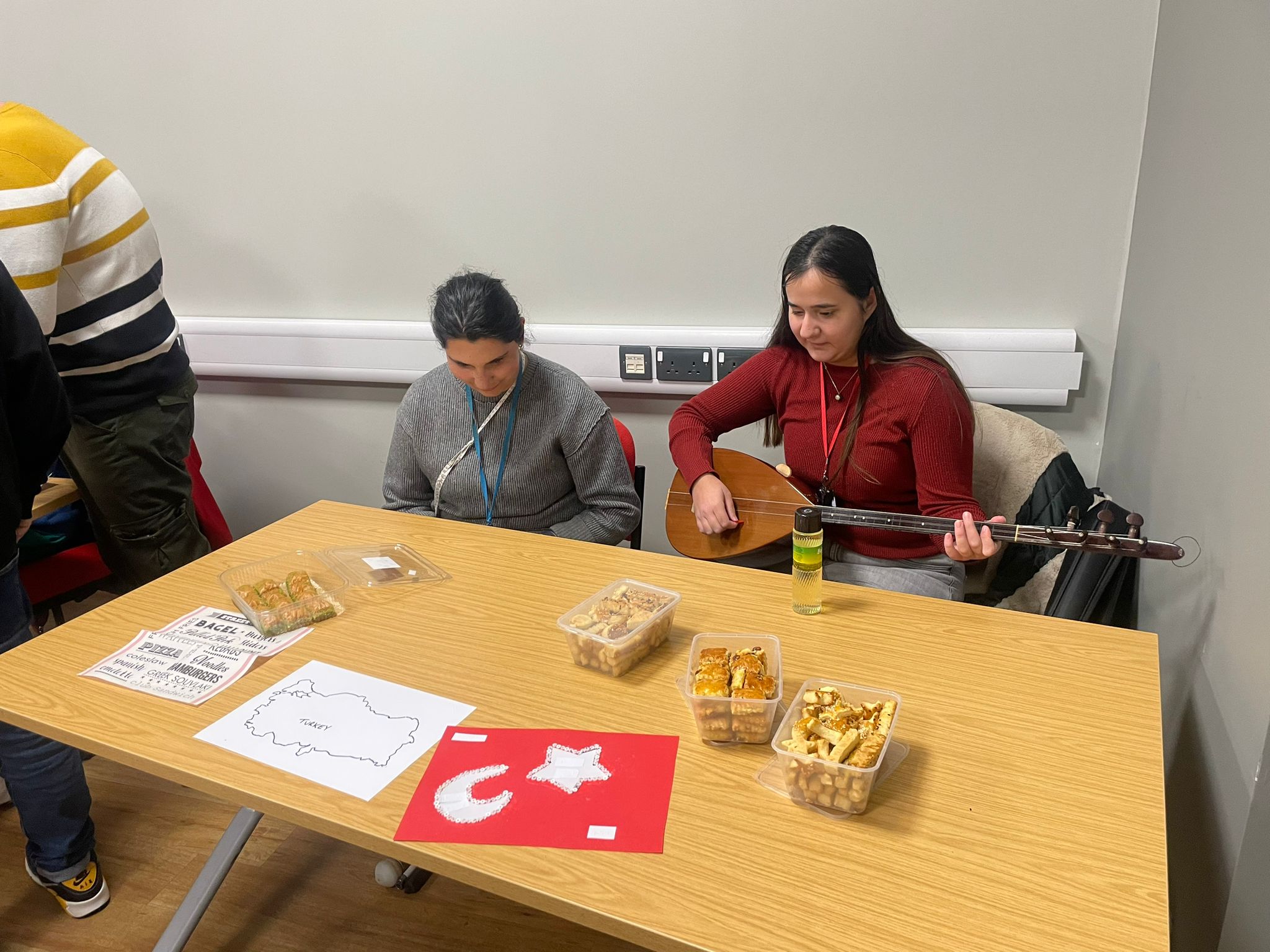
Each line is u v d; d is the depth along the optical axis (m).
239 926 1.74
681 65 2.24
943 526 1.62
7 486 1.47
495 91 2.39
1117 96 2.01
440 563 1.60
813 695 1.07
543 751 1.07
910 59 2.11
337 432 2.91
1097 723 1.10
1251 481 1.17
